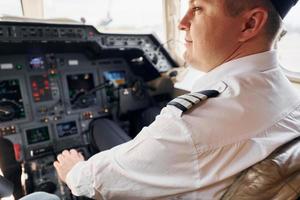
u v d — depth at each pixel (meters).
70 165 0.91
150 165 0.65
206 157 0.62
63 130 1.97
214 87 0.75
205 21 0.70
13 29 1.63
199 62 0.80
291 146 0.67
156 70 2.35
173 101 0.73
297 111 0.74
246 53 0.72
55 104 1.97
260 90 0.68
